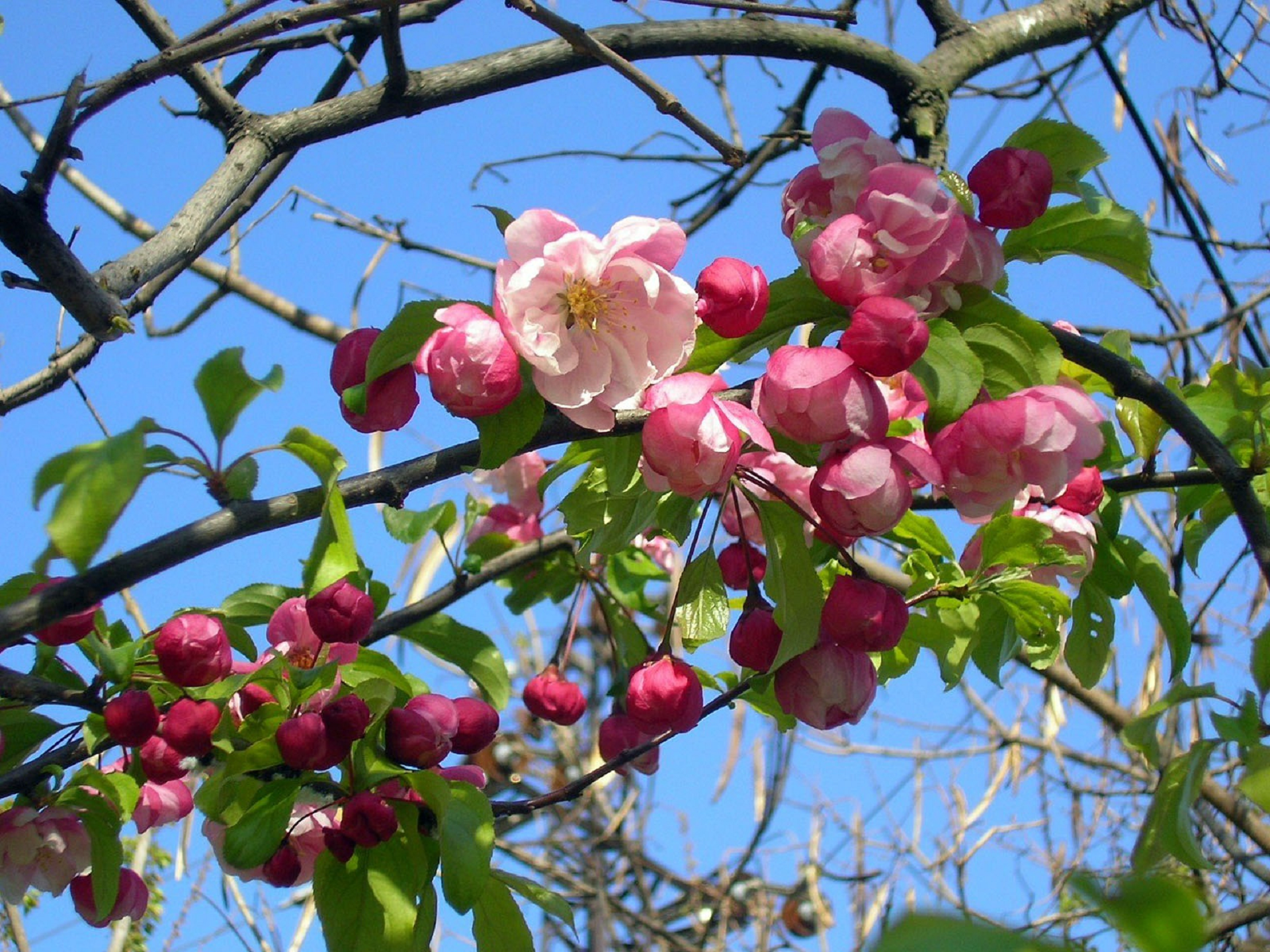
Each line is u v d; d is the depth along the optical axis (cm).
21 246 44
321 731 44
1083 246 49
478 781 48
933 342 44
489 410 42
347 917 45
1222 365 54
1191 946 23
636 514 50
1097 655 55
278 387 42
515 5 49
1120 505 55
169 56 46
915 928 23
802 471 53
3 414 57
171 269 57
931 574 55
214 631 46
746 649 47
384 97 56
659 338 43
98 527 37
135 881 50
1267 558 49
